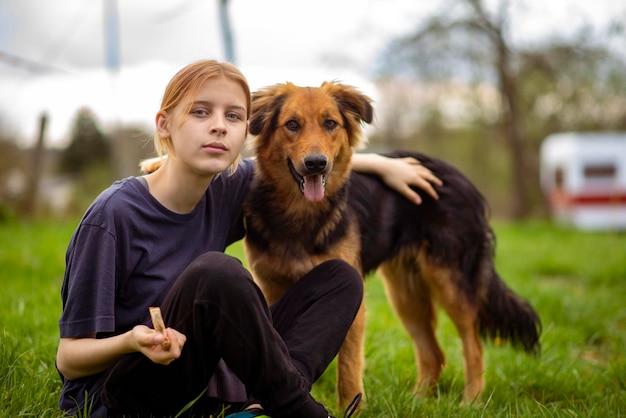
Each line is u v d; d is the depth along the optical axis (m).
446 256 3.87
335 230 3.34
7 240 7.53
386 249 3.80
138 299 2.39
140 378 2.19
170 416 2.35
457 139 20.14
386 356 3.90
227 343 2.12
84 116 16.97
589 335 5.02
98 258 2.26
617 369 3.75
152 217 2.41
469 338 3.88
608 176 13.28
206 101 2.35
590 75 16.45
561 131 18.50
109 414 2.31
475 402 3.28
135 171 14.82
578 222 13.45
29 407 2.53
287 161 3.30
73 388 2.39
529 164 18.88
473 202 4.01
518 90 17.22
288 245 3.25
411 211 3.85
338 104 3.49
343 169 3.46
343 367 3.10
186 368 2.21
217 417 2.40
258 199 3.26
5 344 3.04
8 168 12.92
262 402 2.20
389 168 3.78
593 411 3.03
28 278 5.28
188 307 2.12
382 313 5.24
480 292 4.00
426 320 4.04
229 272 2.09
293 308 2.51
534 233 11.58
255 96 3.49
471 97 17.97
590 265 7.75
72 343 2.22
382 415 2.91
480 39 15.85
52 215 13.47
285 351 2.20
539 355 4.04
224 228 2.84
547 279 7.56
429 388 3.59
